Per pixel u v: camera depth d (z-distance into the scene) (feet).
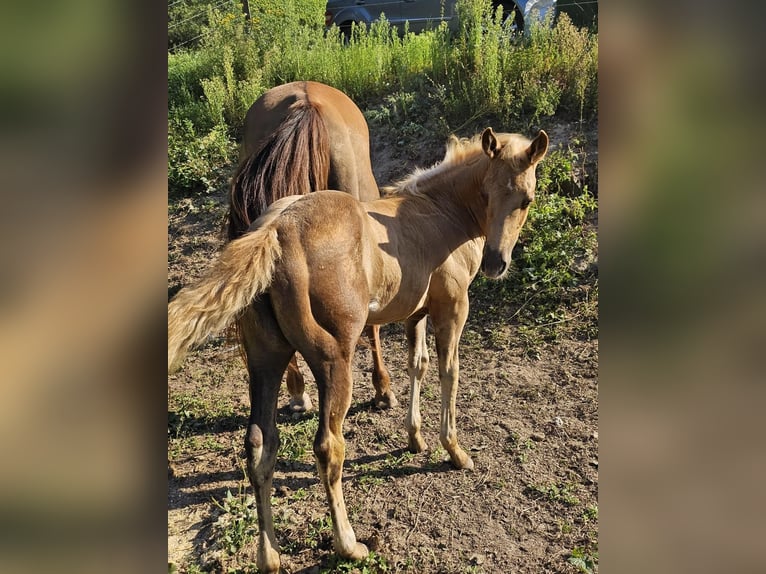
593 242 19.04
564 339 16.92
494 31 24.86
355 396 15.26
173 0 41.22
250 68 30.04
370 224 10.23
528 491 11.62
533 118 22.79
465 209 12.07
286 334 8.96
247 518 10.88
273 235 8.69
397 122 25.34
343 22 36.83
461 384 15.52
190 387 16.11
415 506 11.31
